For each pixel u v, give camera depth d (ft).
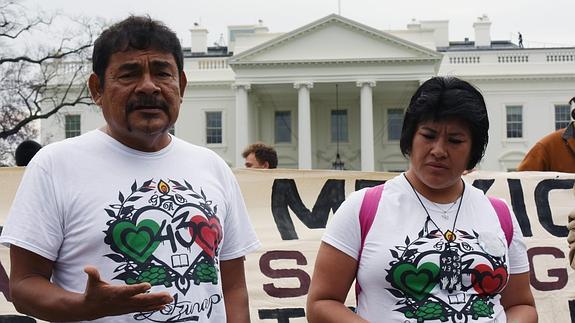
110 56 8.11
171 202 8.07
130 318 7.66
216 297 8.18
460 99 7.99
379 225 8.19
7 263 13.92
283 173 16.60
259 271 15.40
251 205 16.34
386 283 7.97
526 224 15.96
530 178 16.51
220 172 9.09
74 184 7.90
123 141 8.31
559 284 15.34
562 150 17.10
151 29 8.20
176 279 7.75
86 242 7.68
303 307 14.99
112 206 7.84
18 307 7.86
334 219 8.60
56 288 7.51
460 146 8.07
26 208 7.78
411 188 8.41
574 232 9.25
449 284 7.89
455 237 8.09
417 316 7.80
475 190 8.75
